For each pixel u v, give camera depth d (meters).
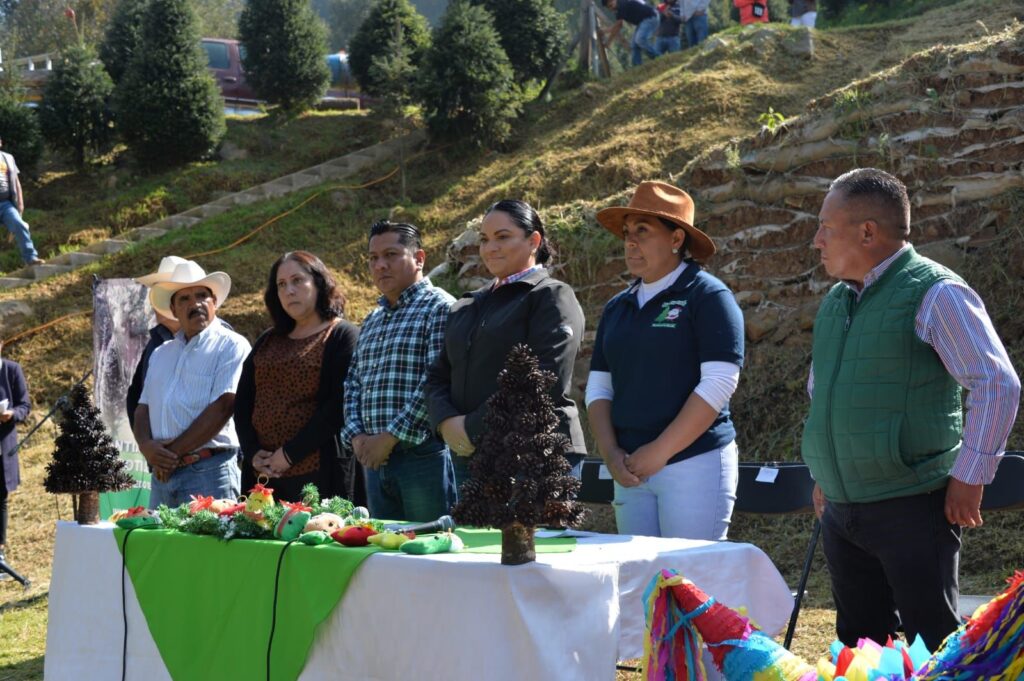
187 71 15.16
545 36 14.97
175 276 5.73
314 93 16.88
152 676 3.46
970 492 2.83
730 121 11.27
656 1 19.33
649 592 2.55
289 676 3.00
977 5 12.49
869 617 3.25
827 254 3.13
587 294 8.50
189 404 5.29
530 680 2.52
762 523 6.31
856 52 12.35
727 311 3.69
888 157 7.52
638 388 3.74
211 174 14.58
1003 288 6.85
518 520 2.58
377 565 2.84
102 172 15.70
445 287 9.27
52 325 11.57
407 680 2.75
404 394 4.60
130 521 3.72
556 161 11.76
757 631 2.49
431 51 13.65
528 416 2.65
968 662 2.32
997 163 7.15
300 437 4.73
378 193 13.16
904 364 2.96
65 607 3.85
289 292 4.93
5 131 15.13
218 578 3.28
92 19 30.56
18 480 7.47
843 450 3.06
